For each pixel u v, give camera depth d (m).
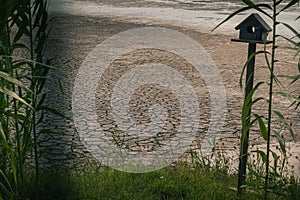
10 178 3.52
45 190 3.58
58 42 11.02
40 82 3.39
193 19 15.16
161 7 17.98
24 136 3.44
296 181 3.83
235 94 7.57
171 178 3.96
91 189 3.68
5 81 3.22
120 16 15.65
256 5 2.86
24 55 9.22
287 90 7.83
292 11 15.69
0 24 2.96
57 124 5.91
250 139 5.61
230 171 4.25
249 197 3.59
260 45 11.18
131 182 3.82
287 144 5.44
